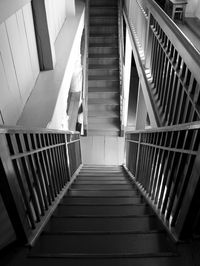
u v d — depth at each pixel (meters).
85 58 7.64
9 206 1.62
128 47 7.43
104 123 8.15
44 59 4.63
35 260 1.66
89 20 8.29
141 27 4.68
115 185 4.21
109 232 2.03
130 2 6.39
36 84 4.37
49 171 2.74
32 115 3.62
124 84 8.23
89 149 8.05
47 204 2.53
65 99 5.26
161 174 2.56
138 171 4.15
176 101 2.58
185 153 1.85
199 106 1.95
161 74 3.27
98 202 3.17
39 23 4.22
